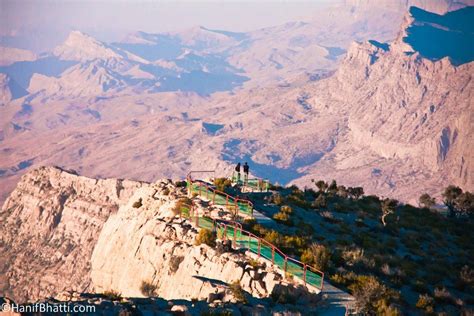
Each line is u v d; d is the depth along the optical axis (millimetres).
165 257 51125
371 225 62938
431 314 41594
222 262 45500
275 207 60312
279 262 44500
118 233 62656
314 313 39031
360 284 42844
